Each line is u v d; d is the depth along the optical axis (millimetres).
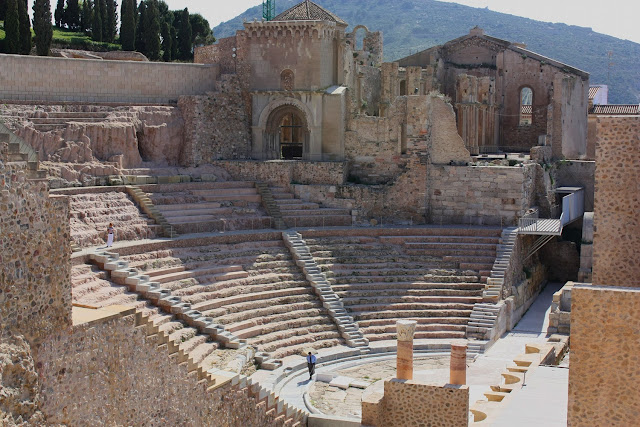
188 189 57969
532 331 55188
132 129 57781
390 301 53750
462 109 73250
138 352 29547
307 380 44125
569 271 68750
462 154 63438
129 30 85812
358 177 65188
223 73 66562
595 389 23047
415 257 57531
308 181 63219
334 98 64812
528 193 63562
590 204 72125
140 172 57188
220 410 33562
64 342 26750
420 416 36688
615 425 22875
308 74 65125
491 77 79125
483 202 62281
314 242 56969
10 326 25062
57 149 53469
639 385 22625
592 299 23000
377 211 63344
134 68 61875
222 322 46062
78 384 27078
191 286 47750
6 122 51719
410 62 83312
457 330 52125
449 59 84000
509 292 56281
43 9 73062
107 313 28672
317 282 52844
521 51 80812
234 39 66250
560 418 30594
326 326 50375
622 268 28297
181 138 62156
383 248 58125
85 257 43000
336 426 37812
